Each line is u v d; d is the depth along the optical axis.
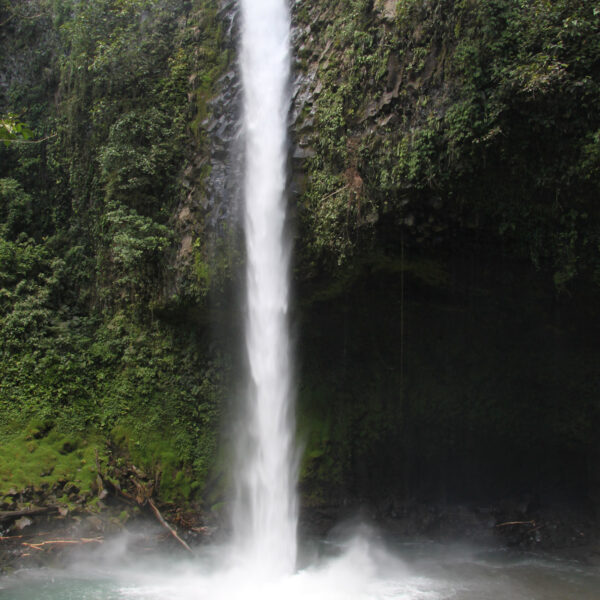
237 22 13.91
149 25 15.05
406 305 12.68
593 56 8.27
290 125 12.23
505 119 8.76
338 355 14.31
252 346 13.24
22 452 12.99
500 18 8.95
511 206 9.52
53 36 17.44
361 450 13.95
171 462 13.68
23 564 10.76
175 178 14.14
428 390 13.84
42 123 17.06
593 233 9.00
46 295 15.12
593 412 12.95
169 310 14.05
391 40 10.56
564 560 11.64
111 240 15.03
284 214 12.01
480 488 14.22
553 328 11.75
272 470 13.39
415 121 9.94
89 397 14.44
